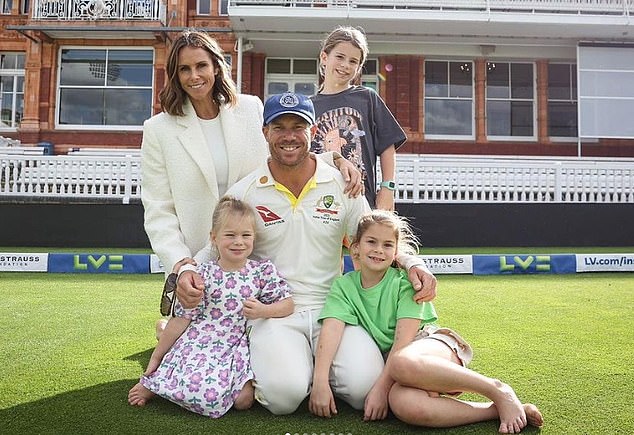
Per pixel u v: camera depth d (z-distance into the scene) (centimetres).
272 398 226
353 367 229
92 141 1478
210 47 273
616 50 1374
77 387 262
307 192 256
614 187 1097
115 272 750
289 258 256
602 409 234
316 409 225
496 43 1386
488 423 219
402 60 1459
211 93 284
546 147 1474
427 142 1461
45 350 332
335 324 239
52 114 1476
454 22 1284
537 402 243
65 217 1036
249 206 253
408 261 248
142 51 1495
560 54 1435
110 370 290
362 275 255
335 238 262
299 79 1495
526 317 440
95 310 466
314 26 1314
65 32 1432
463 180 1084
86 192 1048
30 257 755
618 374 284
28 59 1481
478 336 371
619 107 1370
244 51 1420
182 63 269
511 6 1344
